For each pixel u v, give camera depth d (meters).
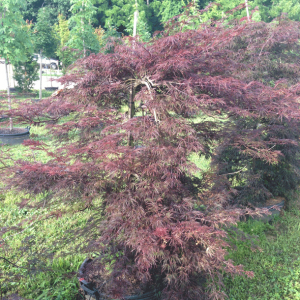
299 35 6.20
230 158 6.41
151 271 3.41
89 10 10.63
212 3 5.49
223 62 3.36
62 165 3.04
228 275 4.47
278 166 6.64
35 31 16.94
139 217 2.92
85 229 3.61
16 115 3.30
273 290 4.29
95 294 3.54
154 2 35.38
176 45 3.06
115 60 3.29
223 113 3.72
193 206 3.30
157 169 3.07
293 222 6.33
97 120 3.33
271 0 33.78
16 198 6.37
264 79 6.38
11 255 4.59
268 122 6.29
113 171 2.99
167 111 3.13
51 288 4.08
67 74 3.64
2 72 23.81
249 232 5.80
